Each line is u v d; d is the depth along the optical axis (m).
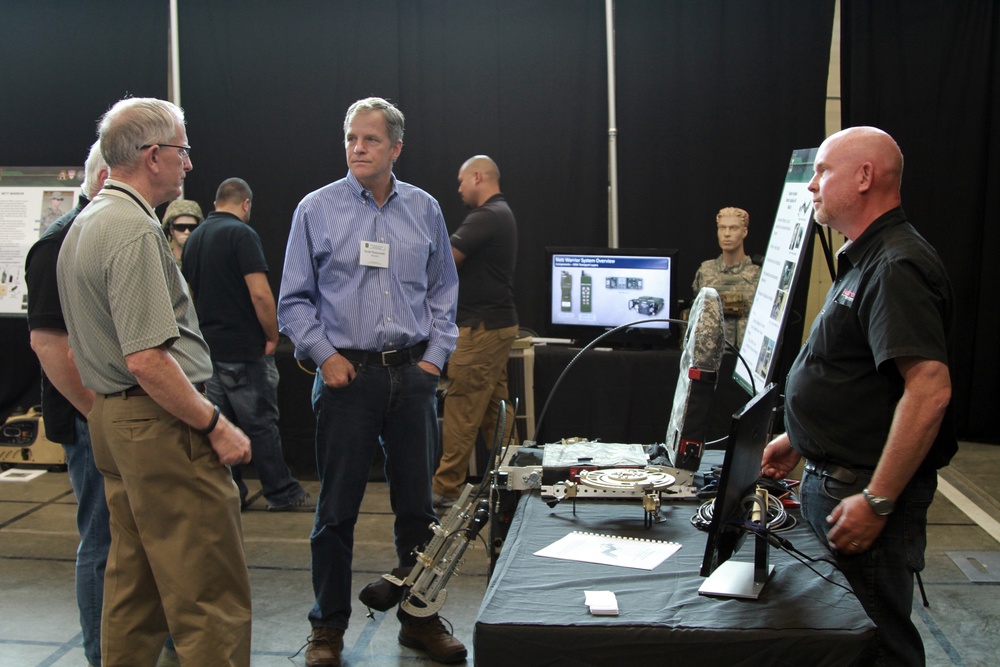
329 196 2.50
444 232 2.67
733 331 4.13
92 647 2.37
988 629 2.79
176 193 1.99
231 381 3.84
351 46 4.99
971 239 4.86
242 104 5.07
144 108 1.89
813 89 4.84
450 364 3.96
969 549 3.46
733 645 1.39
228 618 1.96
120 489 1.96
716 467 2.22
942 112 4.80
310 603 3.04
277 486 4.01
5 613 2.98
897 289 1.68
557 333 4.49
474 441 4.04
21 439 4.73
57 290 2.10
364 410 2.44
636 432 4.25
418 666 2.59
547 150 5.03
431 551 2.03
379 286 2.46
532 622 1.43
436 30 4.99
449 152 5.07
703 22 4.87
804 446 1.91
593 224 5.06
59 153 5.20
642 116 4.96
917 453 1.64
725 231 4.39
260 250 3.77
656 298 4.34
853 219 1.85
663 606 1.50
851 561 1.81
